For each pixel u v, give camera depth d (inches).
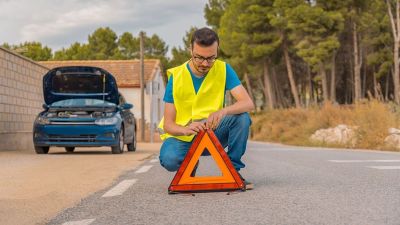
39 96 807.1
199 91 242.2
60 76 582.2
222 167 247.0
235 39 2094.0
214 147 245.1
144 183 294.2
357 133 770.8
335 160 450.6
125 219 189.2
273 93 2317.9
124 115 613.6
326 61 1983.3
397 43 1882.4
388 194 236.4
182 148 251.6
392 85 2271.2
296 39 1948.8
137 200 231.3
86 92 597.0
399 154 548.7
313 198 225.9
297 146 865.5
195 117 245.8
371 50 2128.4
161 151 254.2
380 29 2021.4
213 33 224.1
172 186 245.4
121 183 293.4
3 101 653.3
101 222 184.7
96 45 3511.3
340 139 830.5
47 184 296.2
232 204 213.9
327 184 273.7
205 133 242.7
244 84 2728.8
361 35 2080.5
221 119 249.3
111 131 565.0
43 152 585.9
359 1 1881.2
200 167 392.5
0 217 198.1
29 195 255.8
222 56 2440.9
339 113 934.4
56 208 217.2
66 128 558.3
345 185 269.1
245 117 246.7
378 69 2237.9
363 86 2177.7
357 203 212.1
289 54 2255.2
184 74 241.3
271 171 349.1
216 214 193.8
